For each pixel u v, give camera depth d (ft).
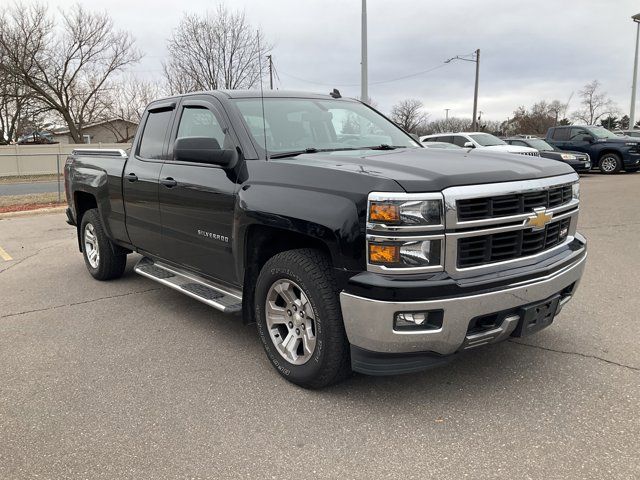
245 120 13.07
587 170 66.28
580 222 30.83
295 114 14.17
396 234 9.28
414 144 15.39
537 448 9.11
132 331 15.29
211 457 9.16
